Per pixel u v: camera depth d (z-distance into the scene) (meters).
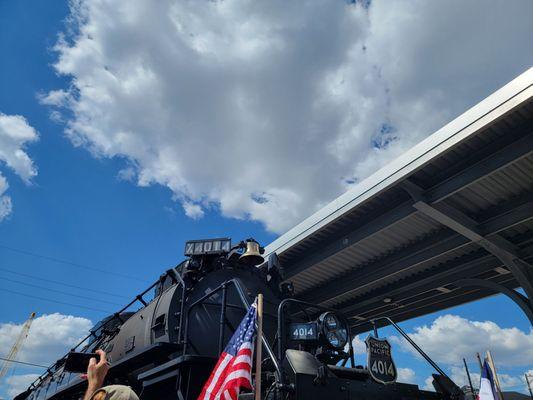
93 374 2.59
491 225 15.57
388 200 16.05
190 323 7.11
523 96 11.61
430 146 13.60
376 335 6.63
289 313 8.38
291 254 19.38
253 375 5.57
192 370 5.95
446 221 15.16
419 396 5.68
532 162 13.30
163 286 8.61
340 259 18.84
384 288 20.42
